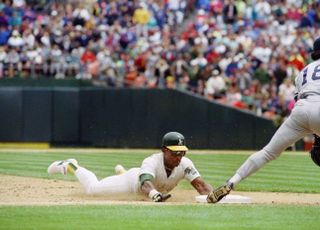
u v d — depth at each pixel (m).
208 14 97.25
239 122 80.50
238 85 83.88
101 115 83.19
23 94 83.50
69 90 83.62
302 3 98.31
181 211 27.52
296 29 94.62
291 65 84.12
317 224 24.91
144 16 96.62
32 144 83.44
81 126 83.69
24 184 41.25
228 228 23.75
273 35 92.56
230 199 32.19
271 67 84.69
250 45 89.69
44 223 24.52
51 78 84.25
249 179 46.69
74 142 83.69
